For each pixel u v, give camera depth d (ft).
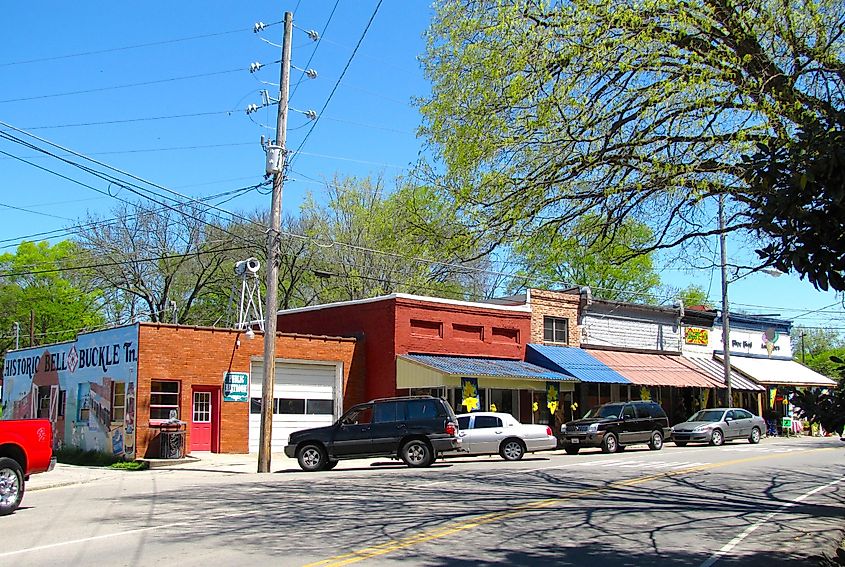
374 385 101.04
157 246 156.35
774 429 139.64
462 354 104.37
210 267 160.56
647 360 123.85
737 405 140.87
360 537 35.55
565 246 39.14
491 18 36.96
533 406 105.29
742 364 139.33
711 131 35.91
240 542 34.27
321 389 99.19
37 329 168.45
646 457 86.17
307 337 97.60
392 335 99.76
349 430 75.25
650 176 35.88
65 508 47.93
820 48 34.42
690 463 76.79
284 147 76.07
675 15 33.99
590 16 34.30
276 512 43.37
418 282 132.98
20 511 46.98
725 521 42.01
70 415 99.81
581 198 37.22
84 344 97.91
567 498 49.65
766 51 34.68
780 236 23.17
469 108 36.96
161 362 86.12
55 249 174.29
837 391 23.66
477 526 38.78
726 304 127.24
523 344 110.83
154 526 39.09
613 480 60.80
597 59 34.27
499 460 85.97
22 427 46.98
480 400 102.01
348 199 139.44
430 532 36.96
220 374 90.27
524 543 34.78
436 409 76.18
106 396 91.04
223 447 89.30
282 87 75.97
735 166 33.65
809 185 21.29
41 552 32.73
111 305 174.81
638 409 100.73
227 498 50.42
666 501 49.19
